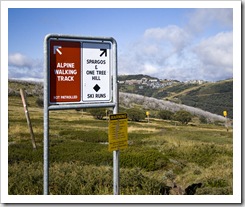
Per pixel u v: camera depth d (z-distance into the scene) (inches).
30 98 3157.0
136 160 497.7
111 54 196.9
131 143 831.7
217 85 6161.4
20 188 261.7
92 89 191.9
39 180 278.1
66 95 184.7
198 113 3846.0
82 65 188.9
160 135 1153.4
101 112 2448.3
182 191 283.0
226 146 716.7
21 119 1678.2
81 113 2967.5
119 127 193.9
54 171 316.8
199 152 652.7
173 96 6343.5
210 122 3211.1
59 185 265.7
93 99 192.4
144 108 4028.1
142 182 285.0
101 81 194.7
